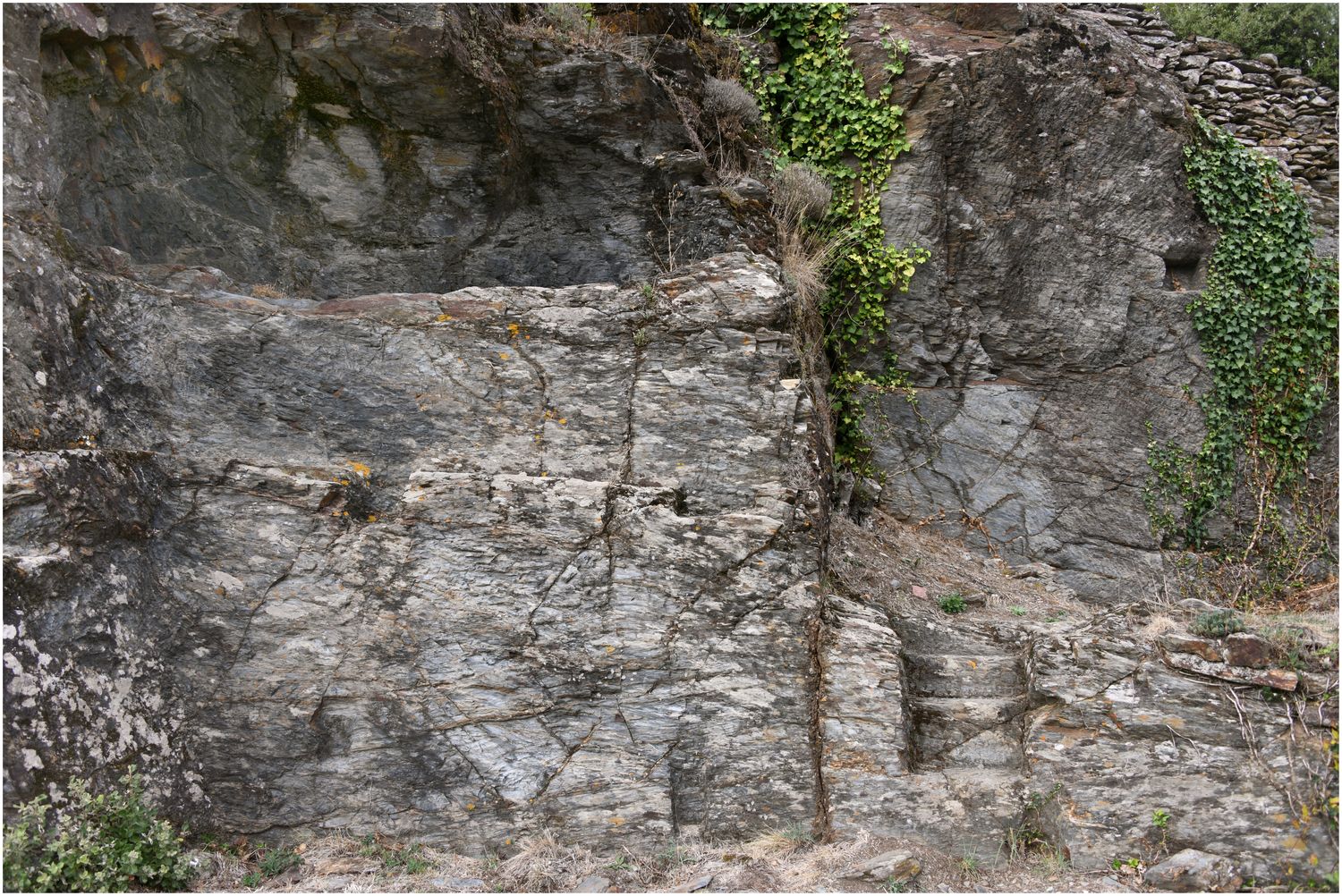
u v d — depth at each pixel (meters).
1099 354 7.82
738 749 4.60
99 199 4.72
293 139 5.25
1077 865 4.34
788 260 6.28
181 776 4.27
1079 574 7.52
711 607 4.74
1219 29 11.04
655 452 5.04
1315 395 8.00
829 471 5.95
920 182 7.58
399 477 4.82
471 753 4.50
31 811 3.54
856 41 7.73
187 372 4.63
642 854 4.39
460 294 5.11
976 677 5.28
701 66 6.94
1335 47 10.79
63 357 4.15
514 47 5.66
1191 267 8.17
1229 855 4.29
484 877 4.22
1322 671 4.60
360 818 4.41
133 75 4.64
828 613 5.04
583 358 5.10
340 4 4.81
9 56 4.09
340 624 4.52
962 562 7.25
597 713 4.59
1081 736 4.66
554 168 5.96
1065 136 7.77
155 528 4.39
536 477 4.82
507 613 4.62
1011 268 7.74
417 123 5.37
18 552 3.72
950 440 7.69
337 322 4.90
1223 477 7.87
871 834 4.44
